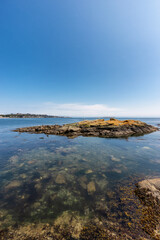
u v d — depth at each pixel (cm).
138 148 1473
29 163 995
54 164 974
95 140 1972
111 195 570
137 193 570
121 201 523
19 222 425
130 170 857
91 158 1116
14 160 1063
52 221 429
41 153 1265
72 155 1203
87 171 845
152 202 495
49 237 366
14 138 2155
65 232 383
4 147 1509
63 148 1466
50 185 670
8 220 433
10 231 389
